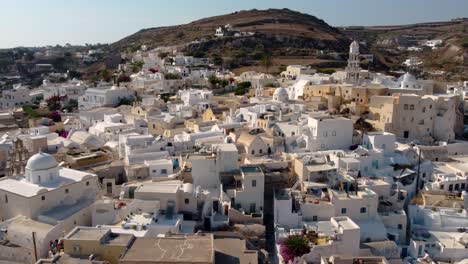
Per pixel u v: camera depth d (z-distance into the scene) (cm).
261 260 4825
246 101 12019
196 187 5888
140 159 7200
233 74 18988
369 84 12288
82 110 12825
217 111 11275
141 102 13000
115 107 13000
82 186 5578
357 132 8319
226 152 6366
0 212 5244
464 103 11538
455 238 5538
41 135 8475
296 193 5938
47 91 16888
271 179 6425
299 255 4825
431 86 11162
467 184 6725
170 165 6756
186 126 9650
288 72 17512
